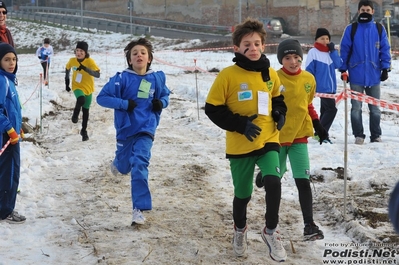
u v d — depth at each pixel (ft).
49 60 87.71
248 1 193.77
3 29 36.52
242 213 21.66
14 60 25.67
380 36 40.63
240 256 21.77
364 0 40.65
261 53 21.45
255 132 20.43
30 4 267.18
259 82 21.15
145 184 24.89
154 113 26.37
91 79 44.29
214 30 191.83
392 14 170.91
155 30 196.44
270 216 20.72
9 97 25.62
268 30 169.89
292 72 23.61
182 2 208.23
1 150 25.09
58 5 253.85
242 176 21.36
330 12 180.75
